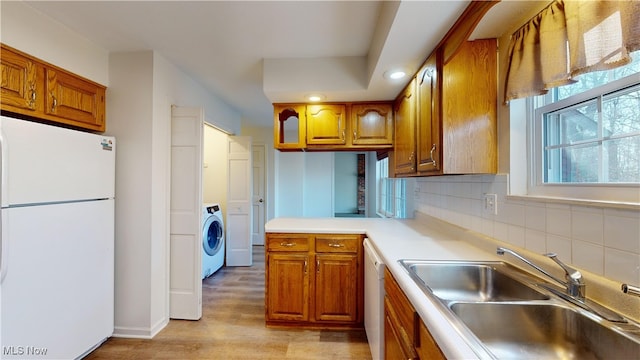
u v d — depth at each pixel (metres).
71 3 1.64
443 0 1.17
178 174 2.43
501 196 1.39
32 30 1.68
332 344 2.06
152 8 1.68
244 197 4.06
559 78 1.04
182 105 2.63
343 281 2.23
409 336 1.04
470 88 1.44
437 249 1.57
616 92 0.94
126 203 2.18
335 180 6.52
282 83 2.35
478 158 1.44
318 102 2.69
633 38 0.75
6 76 1.56
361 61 2.33
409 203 3.00
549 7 1.07
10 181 1.42
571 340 0.88
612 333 0.77
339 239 2.23
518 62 1.23
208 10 1.71
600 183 0.97
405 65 1.83
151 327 2.16
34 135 1.54
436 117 1.54
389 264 1.34
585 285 0.92
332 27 1.88
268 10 1.70
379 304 1.54
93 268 1.92
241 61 2.42
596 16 0.86
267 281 2.29
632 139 0.89
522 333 0.93
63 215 1.70
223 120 3.65
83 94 2.01
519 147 1.33
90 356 1.91
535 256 1.16
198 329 2.28
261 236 5.35
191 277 2.42
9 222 1.41
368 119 2.66
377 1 1.60
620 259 0.84
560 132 1.19
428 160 1.68
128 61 2.20
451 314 0.84
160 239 2.29
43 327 1.59
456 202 1.88
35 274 1.54
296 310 2.27
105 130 2.20
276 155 5.46
